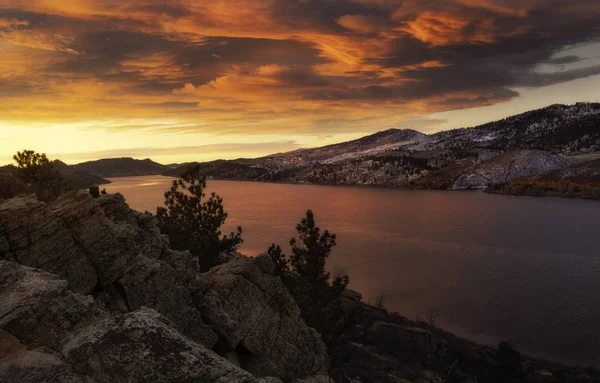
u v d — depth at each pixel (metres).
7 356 7.64
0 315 8.57
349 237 185.25
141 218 23.47
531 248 153.12
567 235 177.50
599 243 158.50
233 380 6.73
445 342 57.00
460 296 96.56
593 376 53.94
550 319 81.12
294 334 22.95
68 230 15.72
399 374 37.50
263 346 20.69
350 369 32.72
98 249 16.17
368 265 129.75
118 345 7.12
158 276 17.36
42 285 9.68
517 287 102.94
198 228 40.19
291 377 21.45
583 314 83.44
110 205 21.77
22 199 15.99
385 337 53.03
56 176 34.84
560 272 117.00
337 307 33.44
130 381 6.54
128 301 16.17
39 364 7.05
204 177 43.00
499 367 39.78
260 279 22.58
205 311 19.31
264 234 186.75
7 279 9.97
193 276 21.47
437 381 37.53
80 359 7.04
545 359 63.56
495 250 151.00
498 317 82.56
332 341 30.36
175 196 42.22
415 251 151.62
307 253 34.28
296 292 34.34
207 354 7.14
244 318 20.69
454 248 156.75
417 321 75.44
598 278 109.62
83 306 9.81
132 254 17.45
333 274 118.56
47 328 8.67
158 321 7.71
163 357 6.87
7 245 14.15
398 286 105.00
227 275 22.02
